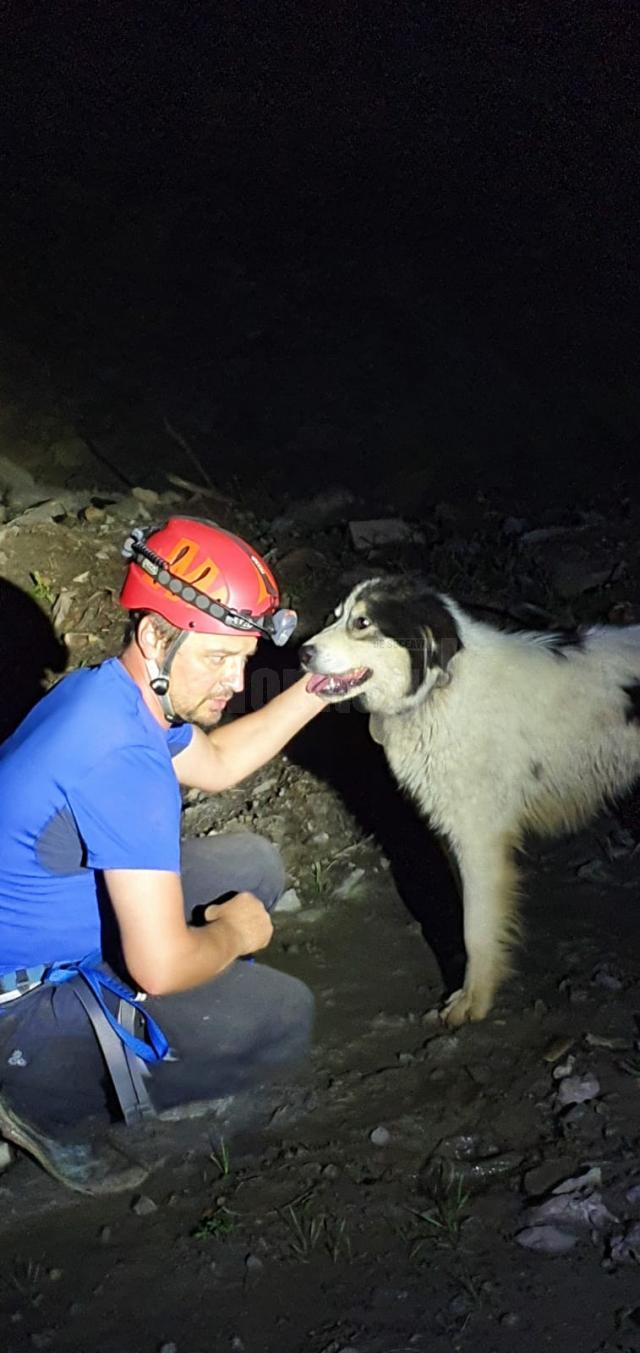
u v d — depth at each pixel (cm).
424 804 383
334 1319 258
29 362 777
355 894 415
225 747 332
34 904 280
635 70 1070
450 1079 329
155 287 851
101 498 661
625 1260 271
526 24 1103
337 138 1005
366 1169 299
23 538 595
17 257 860
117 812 267
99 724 269
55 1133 295
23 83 1023
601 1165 297
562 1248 274
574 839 445
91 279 852
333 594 583
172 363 788
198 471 705
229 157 973
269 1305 261
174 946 272
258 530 652
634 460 726
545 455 730
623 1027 347
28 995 287
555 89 1043
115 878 270
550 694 380
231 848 343
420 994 365
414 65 1072
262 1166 300
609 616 557
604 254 898
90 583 573
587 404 769
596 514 666
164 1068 296
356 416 754
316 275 867
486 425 753
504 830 374
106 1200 290
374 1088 326
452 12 1119
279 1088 326
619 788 401
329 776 478
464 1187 294
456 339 818
